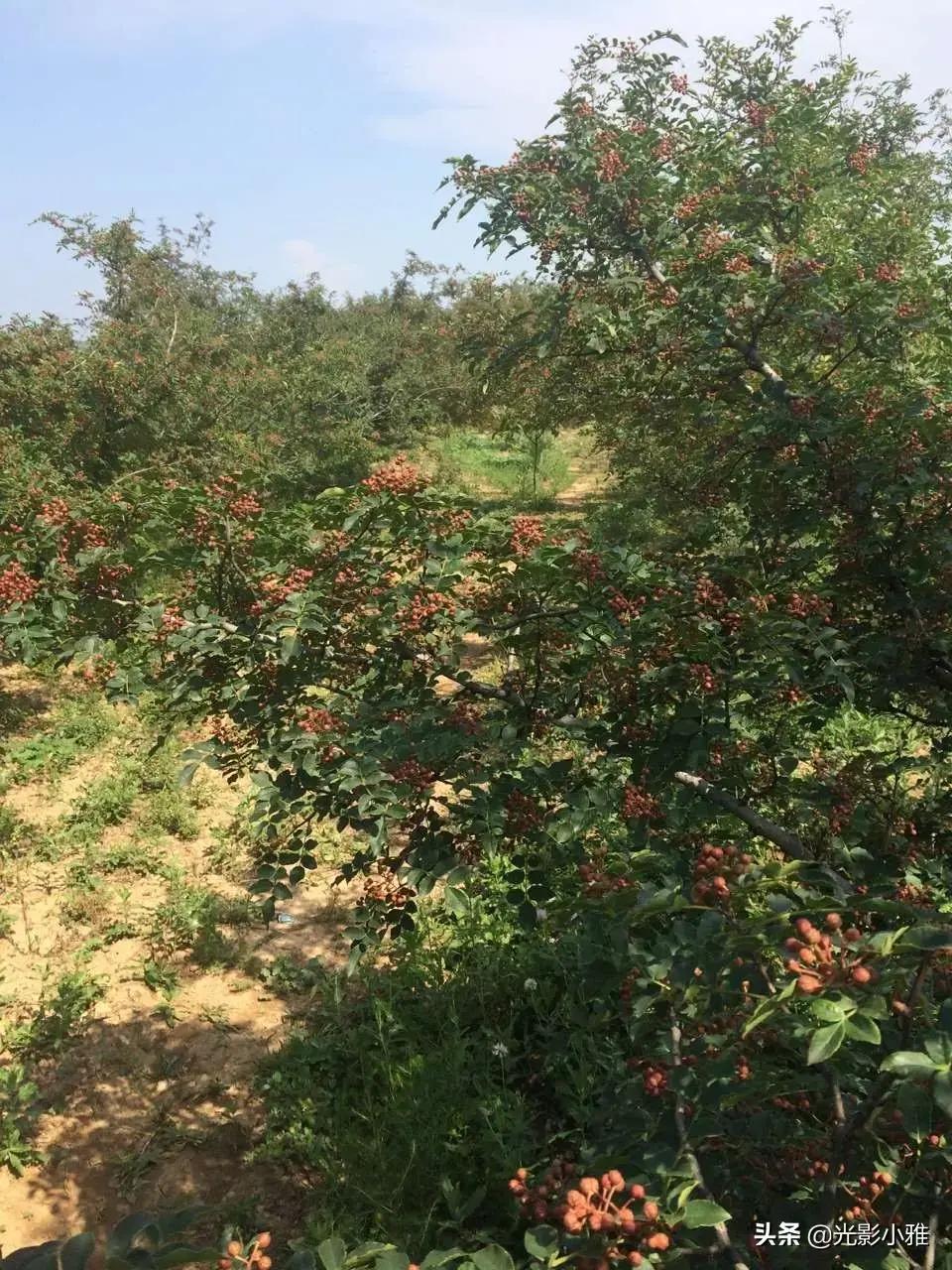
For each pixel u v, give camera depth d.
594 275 5.36
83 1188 4.10
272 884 3.45
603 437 10.10
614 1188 1.57
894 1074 1.66
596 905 2.06
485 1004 4.95
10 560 3.42
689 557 3.63
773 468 3.84
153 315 15.82
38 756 8.20
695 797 3.16
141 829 7.11
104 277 16.16
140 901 6.22
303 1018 5.11
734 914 1.95
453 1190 3.72
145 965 5.51
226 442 13.48
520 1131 3.96
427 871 3.01
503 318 11.56
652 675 3.06
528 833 3.12
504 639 3.43
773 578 3.61
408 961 5.25
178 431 13.28
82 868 6.50
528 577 3.28
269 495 3.74
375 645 3.43
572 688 3.38
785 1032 1.88
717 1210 1.54
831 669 3.02
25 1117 4.41
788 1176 2.16
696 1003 2.00
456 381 23.55
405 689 3.48
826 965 1.52
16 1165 4.16
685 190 5.34
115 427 13.18
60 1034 4.96
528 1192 1.88
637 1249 1.54
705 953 1.79
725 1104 1.82
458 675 3.44
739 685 3.10
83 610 3.47
